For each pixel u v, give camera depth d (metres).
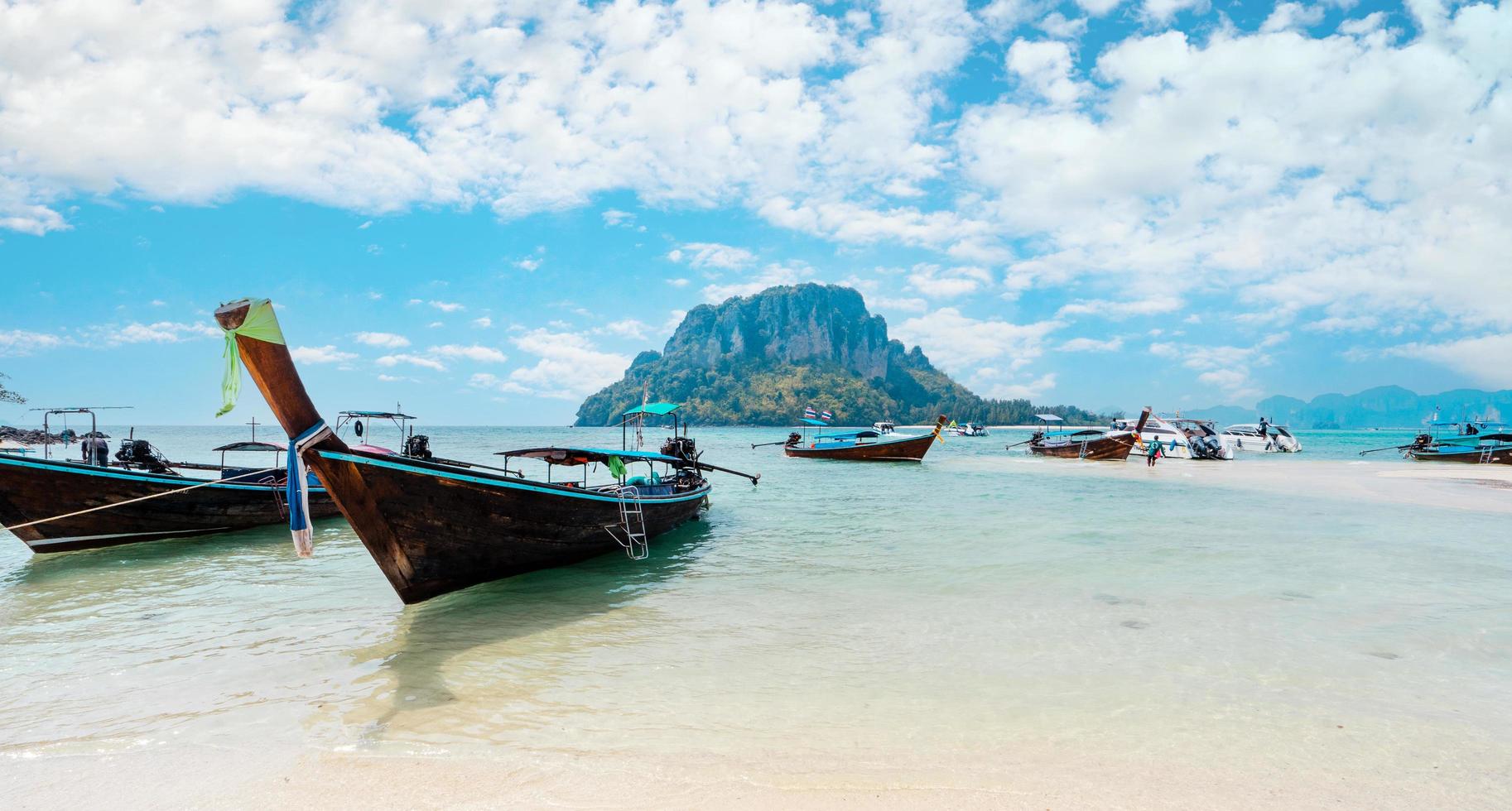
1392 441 128.62
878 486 33.56
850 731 7.14
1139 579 13.67
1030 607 11.76
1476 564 14.86
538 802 5.80
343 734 7.14
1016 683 8.42
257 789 6.05
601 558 16.00
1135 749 6.69
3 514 15.48
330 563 15.75
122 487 16.86
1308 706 7.68
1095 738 6.93
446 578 12.54
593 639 10.30
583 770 6.33
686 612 11.66
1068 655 9.41
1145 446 54.12
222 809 5.75
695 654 9.60
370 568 15.23
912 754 6.62
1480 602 11.92
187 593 13.14
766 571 14.69
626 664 9.23
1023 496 28.95
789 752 6.68
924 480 36.78
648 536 17.69
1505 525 20.28
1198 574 14.06
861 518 22.38
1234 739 6.89
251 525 19.64
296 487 9.80
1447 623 10.70
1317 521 21.27
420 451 21.25
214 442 110.81
